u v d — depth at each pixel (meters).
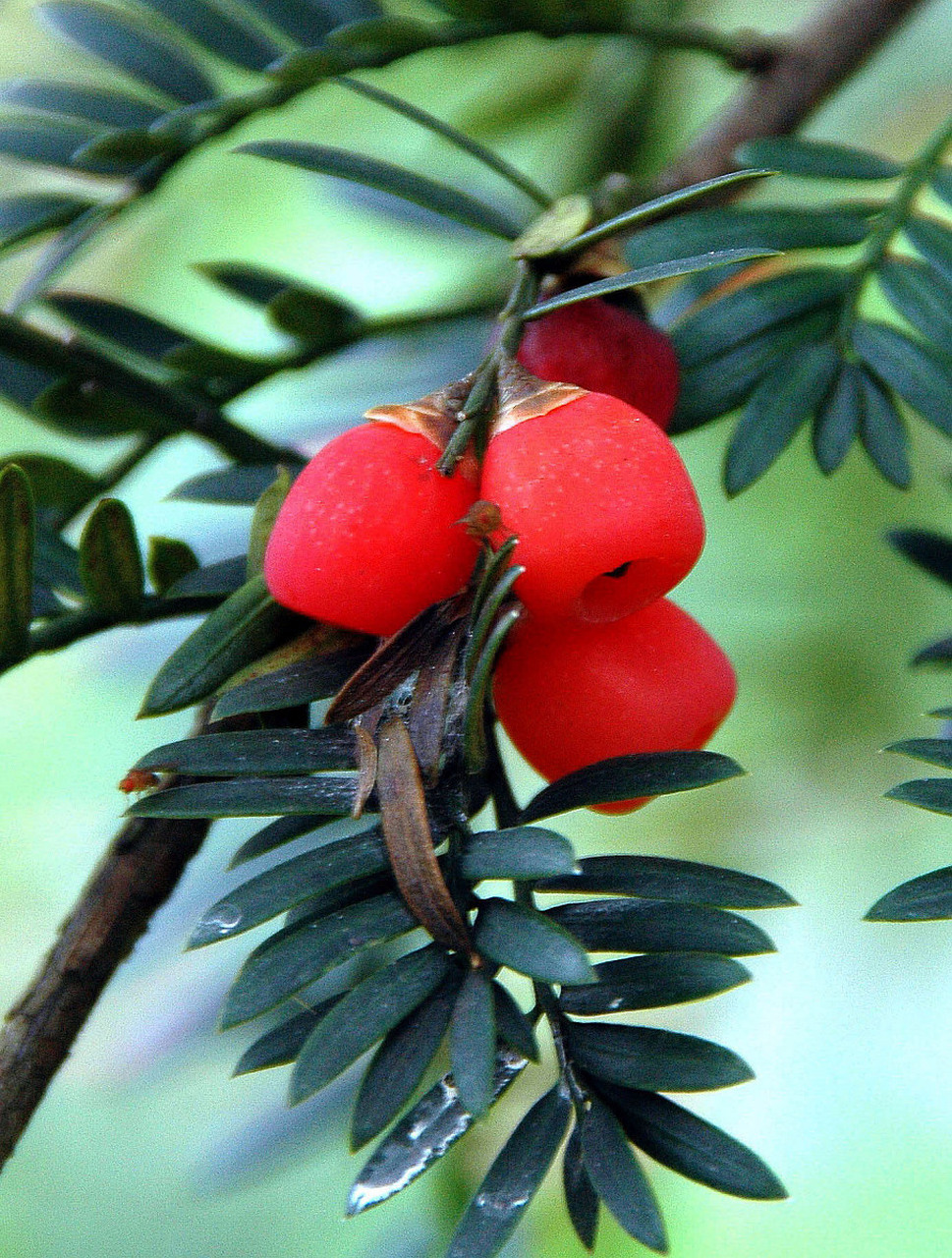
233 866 0.24
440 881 0.23
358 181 0.25
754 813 0.37
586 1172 0.23
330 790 0.24
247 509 0.33
